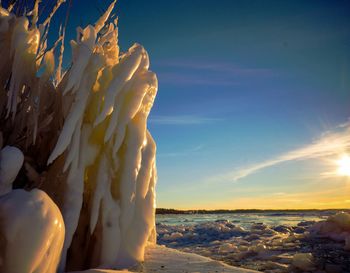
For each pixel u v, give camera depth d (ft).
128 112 4.11
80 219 3.89
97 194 3.80
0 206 2.54
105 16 4.51
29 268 2.37
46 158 4.12
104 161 3.99
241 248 7.81
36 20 4.19
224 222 16.94
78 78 3.66
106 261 3.68
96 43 4.37
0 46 3.83
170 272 3.78
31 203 2.62
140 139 4.27
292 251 7.02
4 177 3.20
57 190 3.76
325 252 6.68
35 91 3.86
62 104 3.92
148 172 4.42
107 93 3.86
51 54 4.00
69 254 3.75
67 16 4.32
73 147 3.64
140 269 3.79
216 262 4.57
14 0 4.37
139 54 4.20
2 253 2.35
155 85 4.53
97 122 3.75
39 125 3.91
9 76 3.94
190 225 16.66
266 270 5.54
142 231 4.14
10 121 3.92
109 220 3.82
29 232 2.44
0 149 3.60
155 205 4.67
